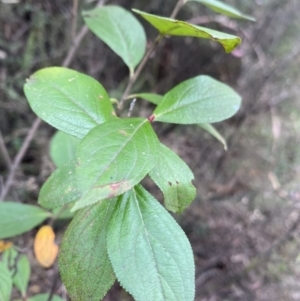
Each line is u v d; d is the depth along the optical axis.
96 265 0.15
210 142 0.74
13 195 0.53
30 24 0.57
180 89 0.19
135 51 0.25
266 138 0.78
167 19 0.16
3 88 0.56
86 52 0.62
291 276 0.60
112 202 0.16
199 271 0.60
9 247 0.27
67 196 0.16
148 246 0.14
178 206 0.16
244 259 0.60
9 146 0.58
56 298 0.27
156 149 0.13
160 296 0.13
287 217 0.65
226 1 0.67
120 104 0.23
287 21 0.71
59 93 0.16
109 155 0.12
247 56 0.70
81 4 0.58
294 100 0.81
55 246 0.23
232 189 0.68
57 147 0.27
